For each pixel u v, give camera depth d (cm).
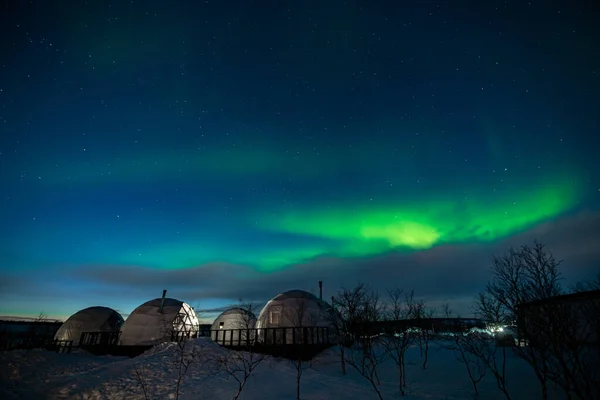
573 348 782
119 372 1570
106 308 3697
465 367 1573
